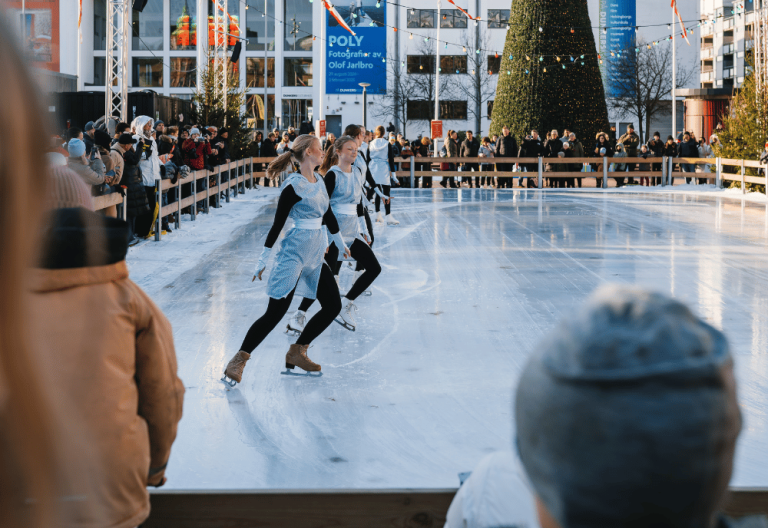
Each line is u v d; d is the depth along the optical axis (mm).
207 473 3729
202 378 5277
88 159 9797
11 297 498
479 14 48781
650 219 15297
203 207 16750
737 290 8156
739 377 5176
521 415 729
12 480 519
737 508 2188
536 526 1229
